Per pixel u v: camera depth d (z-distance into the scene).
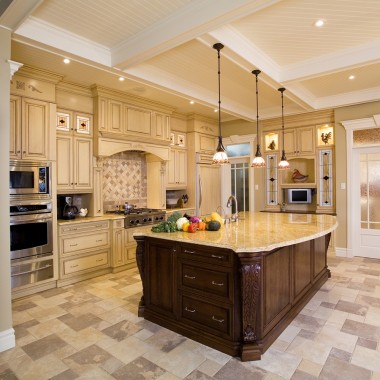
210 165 6.58
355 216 5.37
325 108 5.42
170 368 2.19
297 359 2.29
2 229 2.48
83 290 3.80
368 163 5.24
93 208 4.54
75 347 2.48
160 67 3.99
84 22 2.94
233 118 6.56
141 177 5.75
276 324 2.63
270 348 2.44
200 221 3.11
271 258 2.54
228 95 5.19
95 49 3.40
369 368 2.17
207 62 3.80
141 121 5.01
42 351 2.43
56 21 2.92
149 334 2.69
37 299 3.51
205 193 6.41
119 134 4.63
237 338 2.35
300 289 3.20
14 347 2.49
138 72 3.89
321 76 3.96
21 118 3.55
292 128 5.96
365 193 5.29
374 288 3.78
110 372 2.15
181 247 2.67
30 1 2.28
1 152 2.48
